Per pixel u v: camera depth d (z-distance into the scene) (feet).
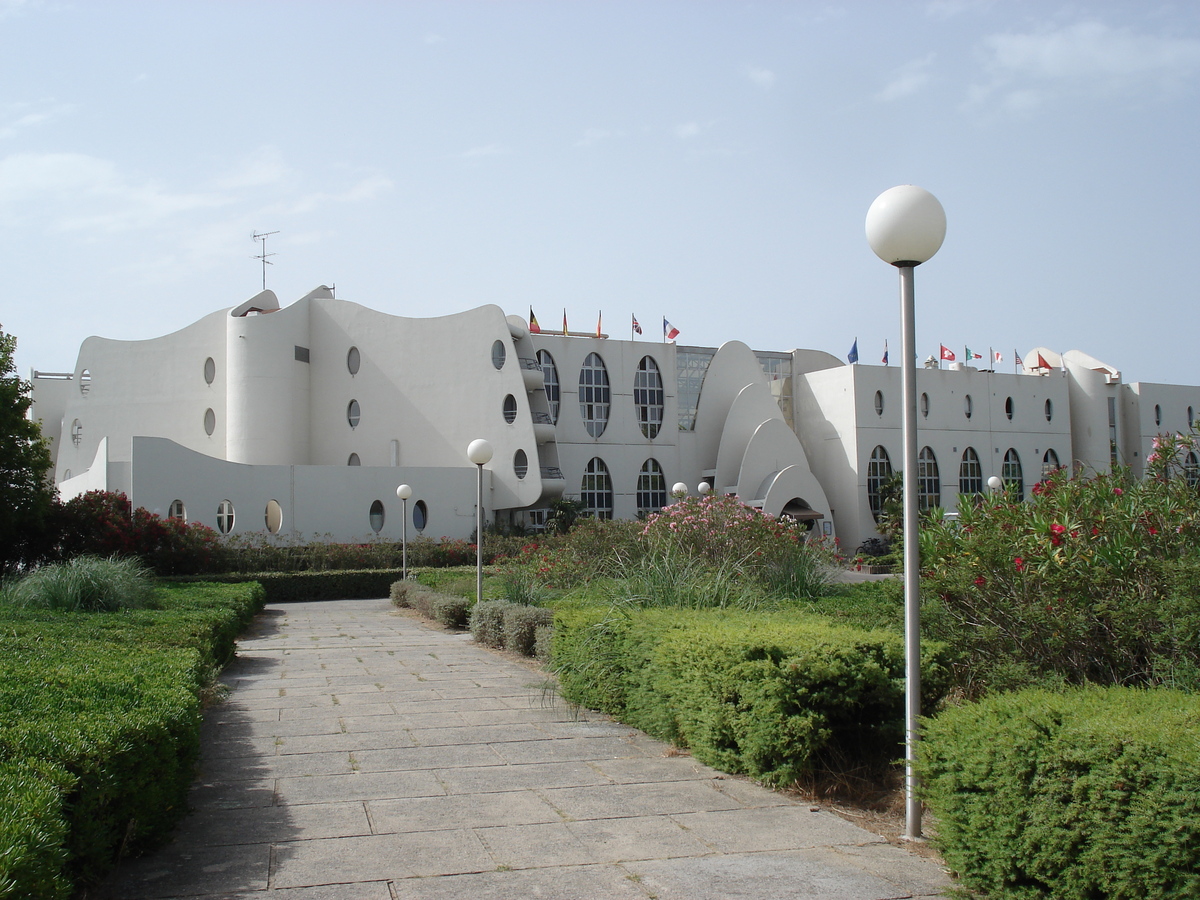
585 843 19.80
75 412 168.25
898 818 21.65
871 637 25.04
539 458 157.28
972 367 200.44
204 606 53.57
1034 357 222.69
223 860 18.85
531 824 21.11
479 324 153.17
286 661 50.29
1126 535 26.55
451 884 17.47
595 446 169.48
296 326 159.33
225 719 33.35
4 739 16.87
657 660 28.50
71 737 17.30
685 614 32.17
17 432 82.02
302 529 131.95
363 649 55.67
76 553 93.35
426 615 77.61
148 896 16.93
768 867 18.31
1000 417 199.21
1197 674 23.15
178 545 103.81
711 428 182.39
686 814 21.84
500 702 36.32
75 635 35.22
